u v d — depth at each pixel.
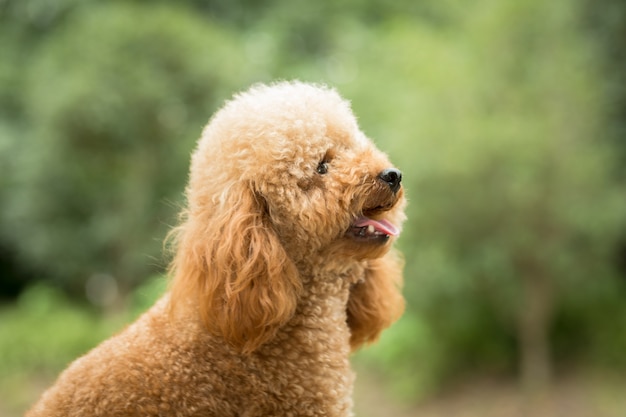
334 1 7.90
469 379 5.05
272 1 8.17
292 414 1.39
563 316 5.18
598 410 4.40
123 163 5.89
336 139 1.49
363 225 1.46
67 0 7.62
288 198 1.40
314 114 1.47
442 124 4.24
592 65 4.78
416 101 4.50
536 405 4.50
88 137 5.51
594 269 4.52
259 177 1.41
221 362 1.37
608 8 5.48
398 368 5.23
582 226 4.22
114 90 5.36
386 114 4.85
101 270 6.86
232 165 1.42
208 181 1.45
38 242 6.89
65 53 5.63
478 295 4.61
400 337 5.24
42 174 6.45
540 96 4.35
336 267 1.48
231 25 7.85
